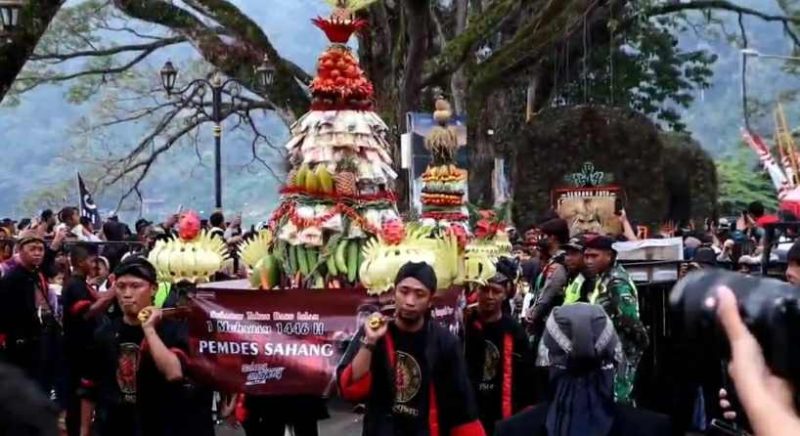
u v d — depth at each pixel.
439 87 23.91
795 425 2.24
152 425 7.16
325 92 9.06
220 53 23.53
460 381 6.61
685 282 2.87
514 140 28.64
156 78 34.97
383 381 6.57
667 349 9.98
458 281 8.16
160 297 8.01
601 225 19.33
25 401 2.73
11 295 10.56
